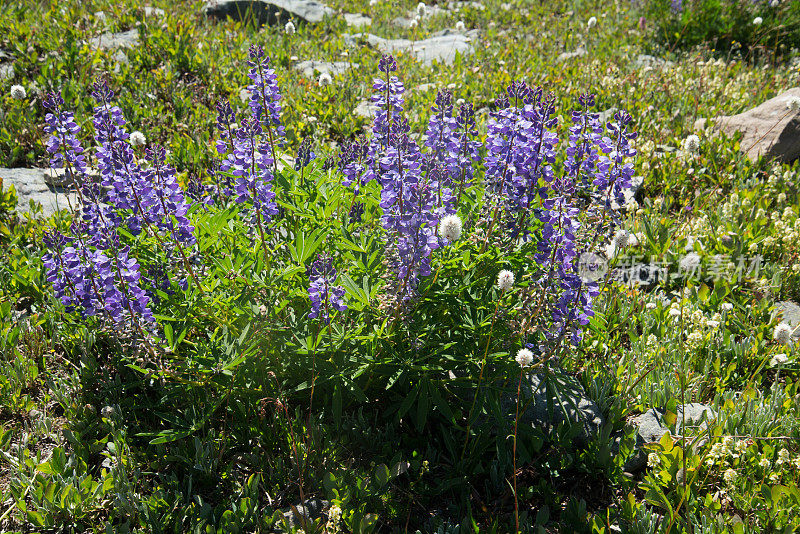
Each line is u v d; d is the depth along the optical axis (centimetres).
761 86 858
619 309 473
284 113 707
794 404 389
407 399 339
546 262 345
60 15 860
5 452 345
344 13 1284
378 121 396
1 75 702
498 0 1351
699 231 554
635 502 330
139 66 773
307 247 354
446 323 368
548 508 329
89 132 628
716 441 353
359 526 309
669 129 721
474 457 360
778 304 496
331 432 363
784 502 324
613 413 381
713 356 431
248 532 318
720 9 1040
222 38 908
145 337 333
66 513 314
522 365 297
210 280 346
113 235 326
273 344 346
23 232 501
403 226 317
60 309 407
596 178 375
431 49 1030
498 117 358
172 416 342
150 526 309
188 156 612
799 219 543
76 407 366
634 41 1066
